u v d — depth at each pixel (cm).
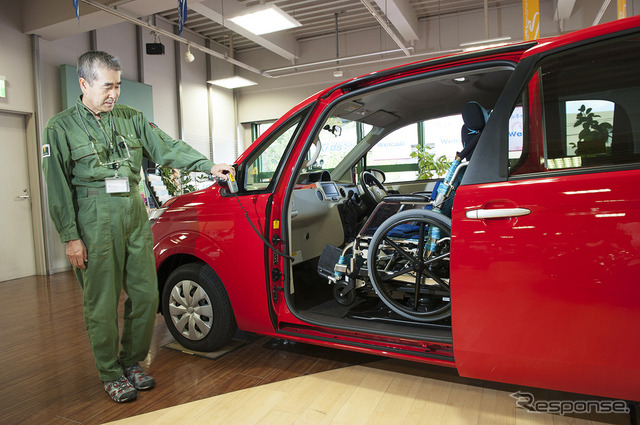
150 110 747
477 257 146
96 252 187
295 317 204
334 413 171
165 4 571
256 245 207
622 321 124
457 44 807
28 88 567
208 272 227
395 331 180
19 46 559
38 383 216
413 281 200
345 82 196
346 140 309
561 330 133
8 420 180
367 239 219
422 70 176
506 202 142
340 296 229
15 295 441
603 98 133
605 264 125
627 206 123
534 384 145
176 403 186
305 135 209
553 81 143
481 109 188
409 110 269
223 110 961
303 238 271
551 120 142
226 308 225
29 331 305
